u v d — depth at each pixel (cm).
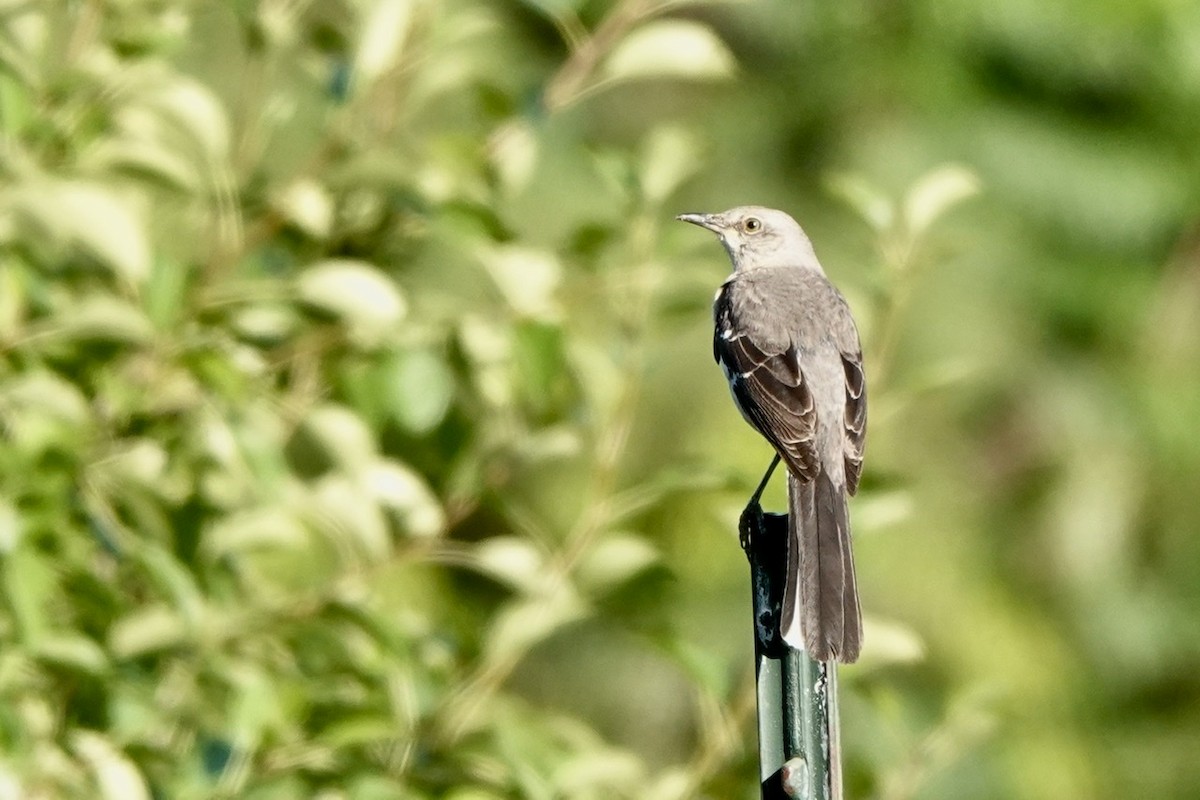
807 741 864
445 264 1266
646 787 1036
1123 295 1934
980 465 1966
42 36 1012
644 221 1082
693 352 1748
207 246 1074
